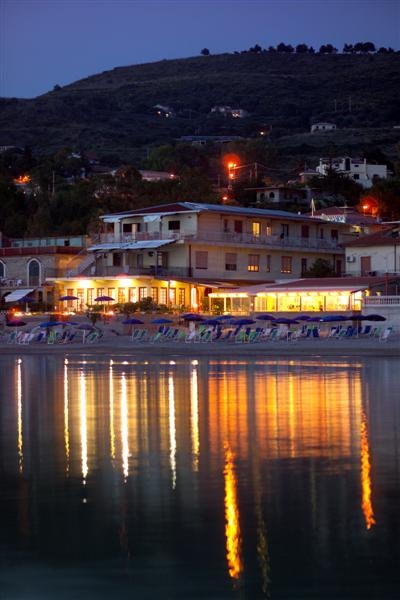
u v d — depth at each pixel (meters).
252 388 54.69
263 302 120.38
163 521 22.66
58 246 139.12
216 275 132.25
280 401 47.19
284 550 20.52
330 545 20.75
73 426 38.66
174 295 127.25
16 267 141.12
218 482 26.58
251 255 136.38
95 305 123.19
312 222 145.50
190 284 127.94
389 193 189.50
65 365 78.25
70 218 182.25
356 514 22.95
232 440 34.00
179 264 130.38
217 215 132.88
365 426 37.25
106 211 172.75
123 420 40.41
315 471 27.86
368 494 24.86
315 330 101.12
